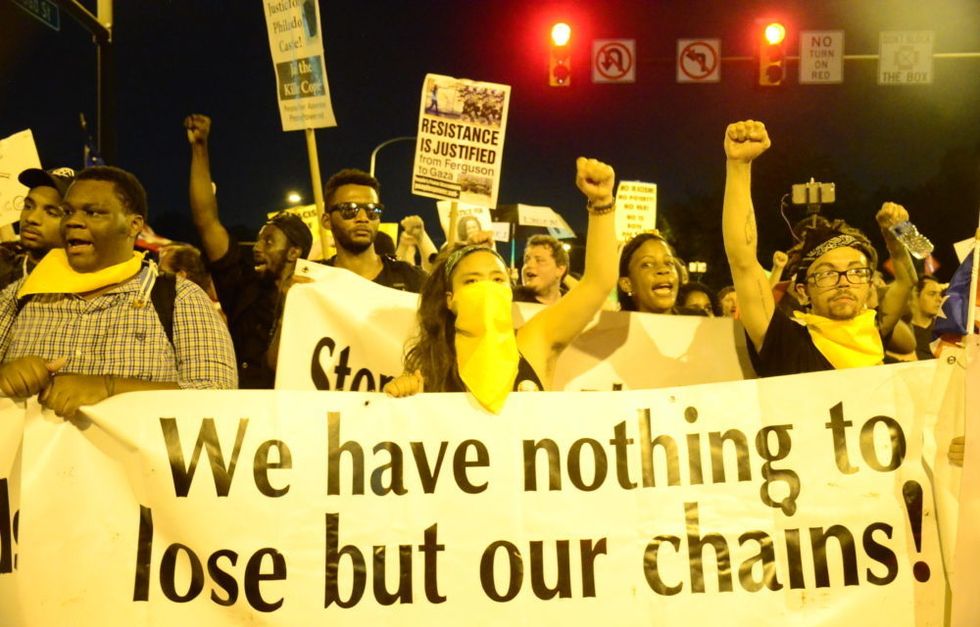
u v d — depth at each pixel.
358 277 4.05
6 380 3.08
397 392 3.24
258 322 4.93
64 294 3.39
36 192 4.46
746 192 3.71
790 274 4.21
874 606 3.17
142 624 3.11
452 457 3.21
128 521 3.13
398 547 3.17
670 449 3.24
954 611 3.13
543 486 3.21
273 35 5.50
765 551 3.20
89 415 3.14
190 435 3.17
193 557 3.13
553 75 16.92
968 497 3.15
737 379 4.15
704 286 6.40
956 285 3.42
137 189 3.52
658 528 3.21
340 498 3.18
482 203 5.42
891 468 3.23
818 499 3.22
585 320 3.69
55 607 3.09
